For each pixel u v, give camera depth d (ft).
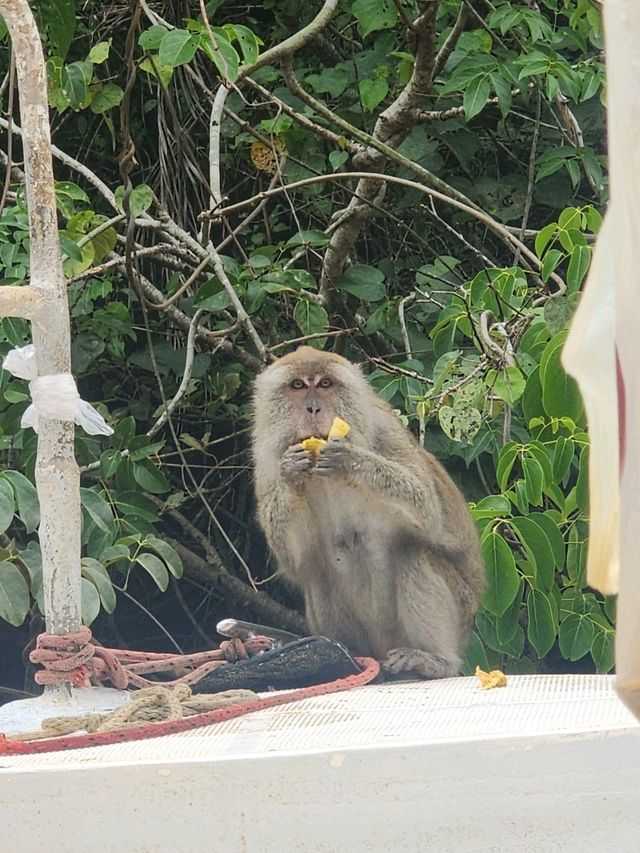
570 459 25.84
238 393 38.45
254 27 40.42
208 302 32.24
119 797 12.34
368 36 39.50
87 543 28.78
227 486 38.86
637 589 6.90
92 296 33.37
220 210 32.32
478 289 29.19
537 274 31.55
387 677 24.26
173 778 12.33
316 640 18.98
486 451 33.17
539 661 34.68
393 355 34.50
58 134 39.55
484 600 26.48
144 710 15.76
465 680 18.98
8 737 15.05
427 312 36.32
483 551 26.14
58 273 17.47
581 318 8.48
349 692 17.72
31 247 17.52
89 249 30.71
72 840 12.39
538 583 26.23
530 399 26.55
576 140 35.19
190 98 39.04
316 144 37.55
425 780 12.37
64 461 17.26
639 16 6.84
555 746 12.51
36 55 17.22
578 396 25.17
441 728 13.88
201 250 32.63
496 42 35.35
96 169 39.75
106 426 17.63
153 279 39.11
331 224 36.35
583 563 27.76
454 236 38.09
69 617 17.31
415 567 25.63
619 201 7.25
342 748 12.46
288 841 12.32
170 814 12.33
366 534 25.90
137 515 30.48
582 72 33.04
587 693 16.72
